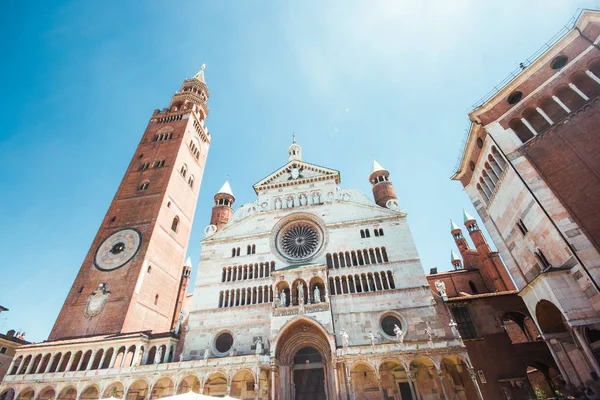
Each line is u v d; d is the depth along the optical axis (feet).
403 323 130.62
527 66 112.68
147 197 203.31
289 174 199.93
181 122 255.70
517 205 111.34
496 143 113.39
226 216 217.77
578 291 90.02
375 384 124.06
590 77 98.12
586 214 89.35
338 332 132.05
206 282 161.58
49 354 145.18
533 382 182.50
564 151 97.45
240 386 134.31
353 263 153.07
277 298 142.72
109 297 160.45
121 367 134.51
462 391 121.80
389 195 197.26
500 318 136.26
